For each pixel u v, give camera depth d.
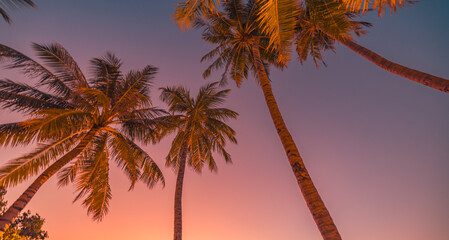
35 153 10.59
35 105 10.13
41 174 9.96
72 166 12.62
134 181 13.52
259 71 9.68
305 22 10.79
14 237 10.11
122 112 13.02
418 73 6.19
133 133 12.69
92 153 12.42
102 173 13.43
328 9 8.23
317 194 5.34
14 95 9.54
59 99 11.15
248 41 13.09
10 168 9.65
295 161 5.99
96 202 13.00
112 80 13.67
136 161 13.82
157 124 12.75
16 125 9.41
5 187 9.45
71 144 12.18
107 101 11.59
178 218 13.45
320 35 11.51
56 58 11.46
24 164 10.18
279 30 6.07
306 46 12.22
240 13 13.18
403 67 6.70
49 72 11.05
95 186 13.11
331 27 8.34
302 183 5.59
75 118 10.64
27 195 9.14
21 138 9.52
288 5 5.96
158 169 14.02
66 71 11.75
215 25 13.67
